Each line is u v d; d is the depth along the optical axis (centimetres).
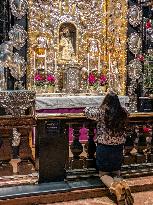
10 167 600
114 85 1118
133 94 1115
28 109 757
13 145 818
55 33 1084
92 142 640
